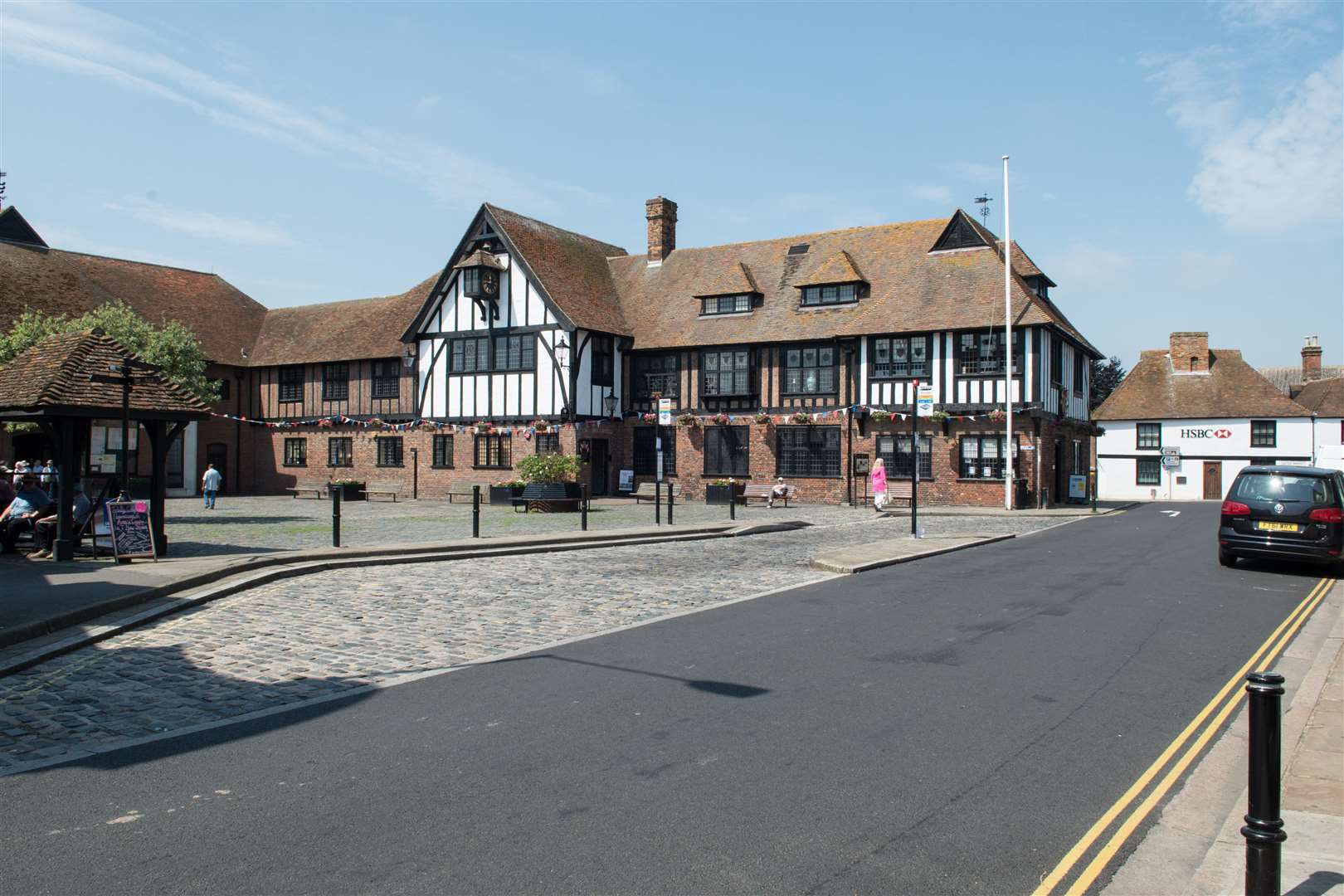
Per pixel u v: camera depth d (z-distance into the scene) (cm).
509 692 668
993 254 2906
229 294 4097
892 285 3008
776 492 2864
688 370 3238
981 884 381
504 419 3197
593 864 395
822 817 445
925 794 476
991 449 2756
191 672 730
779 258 3347
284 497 3447
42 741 564
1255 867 345
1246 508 1347
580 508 2569
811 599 1081
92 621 904
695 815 447
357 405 3612
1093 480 2806
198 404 1406
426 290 3712
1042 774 506
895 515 2495
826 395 3006
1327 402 4522
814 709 625
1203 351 4759
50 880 383
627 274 3619
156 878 384
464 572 1306
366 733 574
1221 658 783
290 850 409
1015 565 1413
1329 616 984
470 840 418
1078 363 3306
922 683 694
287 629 898
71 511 1281
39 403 1238
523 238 3275
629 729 579
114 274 3662
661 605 1041
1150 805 466
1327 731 574
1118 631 892
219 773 506
